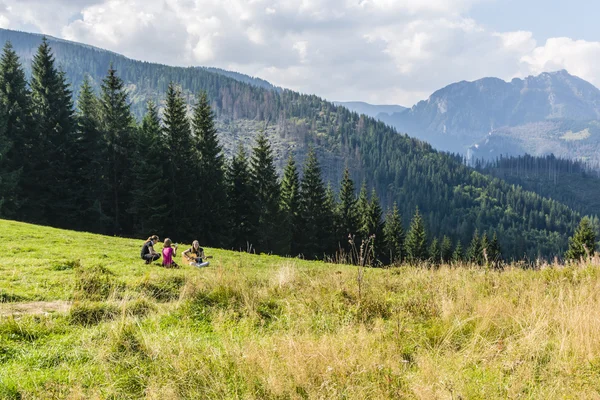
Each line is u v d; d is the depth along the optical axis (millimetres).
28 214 45750
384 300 9266
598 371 5090
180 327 7617
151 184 46562
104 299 9727
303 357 5484
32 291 10125
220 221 52156
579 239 50094
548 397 4492
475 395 4594
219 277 10539
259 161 59438
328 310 8531
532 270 12359
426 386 4695
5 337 6602
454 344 6438
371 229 64562
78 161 49531
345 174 67062
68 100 51062
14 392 4844
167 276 12055
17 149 46469
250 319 8141
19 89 48406
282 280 11234
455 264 13469
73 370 5504
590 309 6793
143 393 4977
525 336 6043
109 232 52125
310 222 61969
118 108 54375
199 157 54531
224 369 5430
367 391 4789
